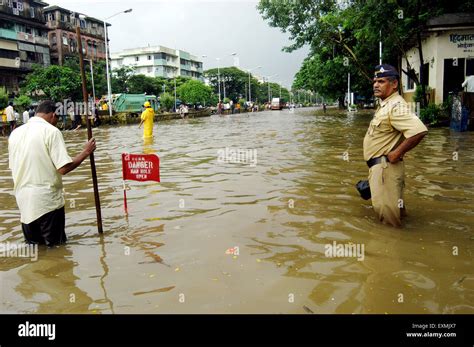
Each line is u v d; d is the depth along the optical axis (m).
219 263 3.37
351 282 2.97
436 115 15.62
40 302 2.84
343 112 37.25
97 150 12.14
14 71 42.53
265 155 9.64
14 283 3.14
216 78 86.31
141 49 79.19
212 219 4.59
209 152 10.70
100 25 56.81
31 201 3.91
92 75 38.59
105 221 4.67
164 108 50.78
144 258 3.53
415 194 5.46
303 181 6.48
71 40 51.38
